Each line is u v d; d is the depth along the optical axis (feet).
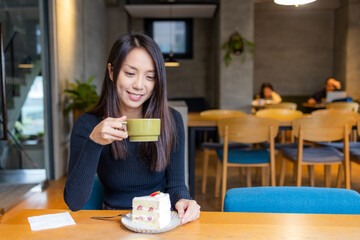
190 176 11.37
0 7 13.43
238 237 2.88
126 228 3.10
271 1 26.86
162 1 26.03
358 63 26.50
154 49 3.75
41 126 14.42
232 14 22.62
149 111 4.08
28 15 13.96
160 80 3.88
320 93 25.67
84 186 3.48
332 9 28.66
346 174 10.43
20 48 14.06
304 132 10.42
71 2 16.60
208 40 29.81
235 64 22.82
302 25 29.45
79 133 4.10
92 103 14.97
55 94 14.26
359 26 26.23
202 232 2.99
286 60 29.76
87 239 2.87
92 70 20.77
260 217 3.34
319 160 10.59
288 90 29.89
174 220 3.21
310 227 3.08
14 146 14.30
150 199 3.07
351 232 2.97
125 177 4.33
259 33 29.73
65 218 3.34
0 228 3.10
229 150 11.87
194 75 30.17
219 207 10.84
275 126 10.46
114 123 3.10
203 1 26.16
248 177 12.05
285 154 11.57
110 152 4.25
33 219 3.31
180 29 29.71
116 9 25.21
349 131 10.41
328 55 29.45
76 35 17.46
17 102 14.19
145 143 4.17
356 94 26.66
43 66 14.06
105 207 4.58
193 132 11.35
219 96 23.45
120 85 3.79
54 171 14.39
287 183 13.58
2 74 12.80
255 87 30.09
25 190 12.12
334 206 3.97
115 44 3.84
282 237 2.88
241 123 10.43
